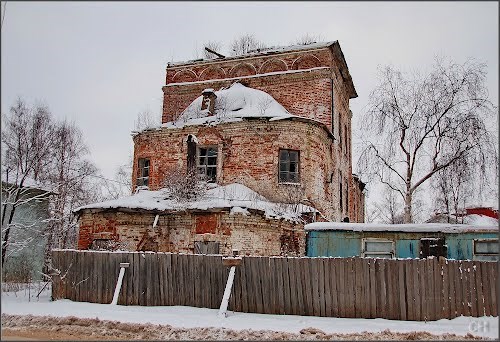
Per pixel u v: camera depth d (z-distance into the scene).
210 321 12.45
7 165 22.80
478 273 12.34
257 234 19.39
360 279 12.83
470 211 25.92
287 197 21.86
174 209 20.05
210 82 28.66
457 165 22.30
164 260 14.79
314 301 13.10
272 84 26.84
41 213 25.64
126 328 11.95
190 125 23.94
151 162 24.73
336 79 27.81
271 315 13.25
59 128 33.44
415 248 15.00
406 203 23.61
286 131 22.55
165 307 14.30
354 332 11.13
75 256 15.79
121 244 20.69
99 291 15.26
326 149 24.17
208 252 19.50
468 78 23.00
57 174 31.45
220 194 21.62
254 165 22.59
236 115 23.44
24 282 22.67
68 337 11.16
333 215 24.95
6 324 12.58
